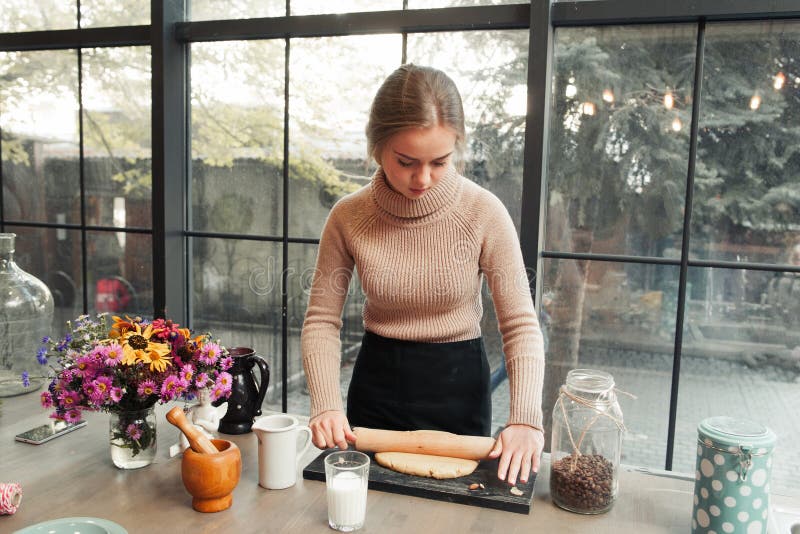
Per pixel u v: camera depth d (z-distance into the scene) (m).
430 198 1.36
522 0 2.08
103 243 2.68
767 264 1.97
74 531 1.01
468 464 1.25
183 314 2.58
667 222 2.04
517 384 1.30
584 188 2.10
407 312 1.44
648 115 2.02
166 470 1.31
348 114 2.32
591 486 1.11
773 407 2.01
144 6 2.45
